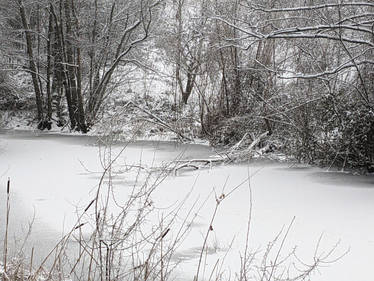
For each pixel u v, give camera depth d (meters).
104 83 23.53
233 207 8.60
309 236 6.95
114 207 8.28
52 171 12.11
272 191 9.94
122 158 14.16
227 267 5.65
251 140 15.69
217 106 18.28
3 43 25.19
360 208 8.50
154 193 9.59
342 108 12.39
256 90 16.41
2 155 14.97
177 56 19.98
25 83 27.94
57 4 24.16
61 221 7.61
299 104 12.99
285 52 16.62
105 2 24.47
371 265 5.79
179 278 5.21
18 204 8.75
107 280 3.23
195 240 6.66
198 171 12.39
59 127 24.77
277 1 16.09
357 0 13.58
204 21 18.19
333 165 12.85
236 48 16.72
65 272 5.10
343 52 14.55
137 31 24.25
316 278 5.38
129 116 20.17
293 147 13.77
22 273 3.37
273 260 5.96
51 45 25.09
